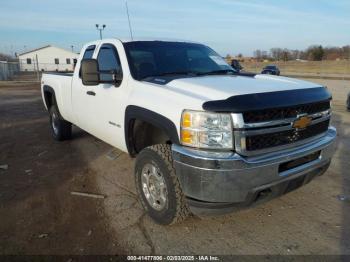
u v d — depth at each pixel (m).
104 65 4.36
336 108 12.08
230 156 2.61
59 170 5.02
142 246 3.05
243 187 2.67
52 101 6.60
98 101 4.33
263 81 3.36
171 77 3.62
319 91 3.21
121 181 4.55
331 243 3.04
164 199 3.21
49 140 6.91
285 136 2.88
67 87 5.43
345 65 66.69
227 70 4.32
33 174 4.87
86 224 3.43
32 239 3.17
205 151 2.70
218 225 3.37
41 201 3.96
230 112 2.62
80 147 6.25
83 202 3.93
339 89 22.44
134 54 4.00
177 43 4.56
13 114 10.84
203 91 2.92
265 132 2.73
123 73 3.87
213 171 2.62
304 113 2.96
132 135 3.76
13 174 4.89
